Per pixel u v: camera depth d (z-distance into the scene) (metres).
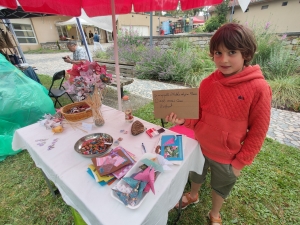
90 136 1.13
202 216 1.38
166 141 1.07
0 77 2.06
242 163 0.92
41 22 13.84
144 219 0.62
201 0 1.59
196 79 4.52
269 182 1.65
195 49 5.53
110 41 19.22
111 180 0.79
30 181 1.75
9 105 2.09
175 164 0.88
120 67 4.02
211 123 0.96
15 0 1.37
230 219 1.35
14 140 1.29
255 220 1.35
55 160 0.95
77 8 2.18
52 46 13.93
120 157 0.90
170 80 5.09
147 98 3.84
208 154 1.05
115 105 3.48
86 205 0.68
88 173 0.85
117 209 0.66
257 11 10.95
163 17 19.58
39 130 1.27
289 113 3.00
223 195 1.14
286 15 9.96
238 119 0.87
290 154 1.99
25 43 13.21
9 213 1.45
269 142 2.20
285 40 4.54
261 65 4.44
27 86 2.25
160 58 5.14
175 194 0.90
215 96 0.91
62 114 1.36
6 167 1.93
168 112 0.98
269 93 0.79
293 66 4.06
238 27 0.73
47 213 1.44
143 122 1.35
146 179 0.72
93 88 1.12
